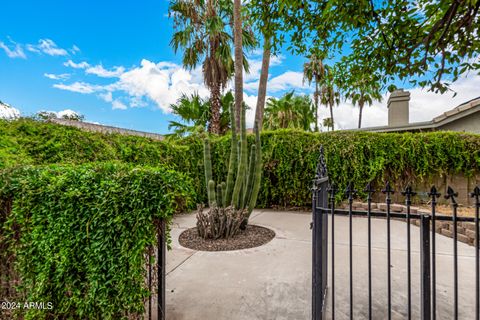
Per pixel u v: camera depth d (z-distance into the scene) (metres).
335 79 3.68
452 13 2.08
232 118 4.52
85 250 1.65
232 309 2.14
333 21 2.80
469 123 7.12
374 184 5.96
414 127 8.09
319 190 1.98
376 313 2.07
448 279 2.64
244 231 4.38
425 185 5.77
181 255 3.38
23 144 3.38
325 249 2.15
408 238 1.51
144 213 1.65
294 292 2.40
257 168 4.44
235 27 7.05
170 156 5.92
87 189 1.66
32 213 1.67
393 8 2.56
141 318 1.75
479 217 1.42
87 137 4.29
